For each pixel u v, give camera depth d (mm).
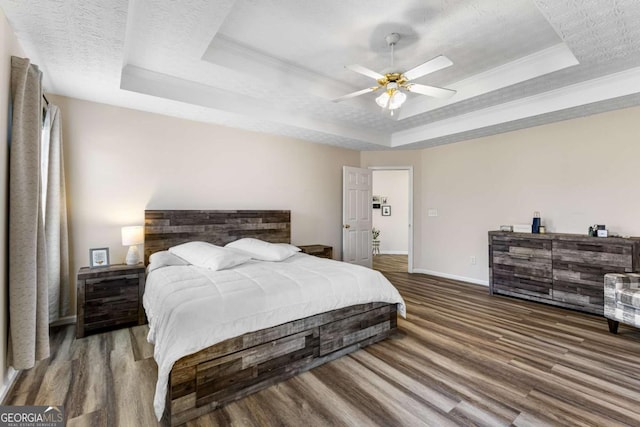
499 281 4246
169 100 3240
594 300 3396
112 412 1754
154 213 3592
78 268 3248
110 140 3406
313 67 3334
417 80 3654
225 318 1908
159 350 1809
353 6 2324
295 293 2271
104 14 1875
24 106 1983
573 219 3926
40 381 2057
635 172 3459
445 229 5461
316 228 5277
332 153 5504
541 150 4215
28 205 1939
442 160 5484
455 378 2133
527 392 1961
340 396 1933
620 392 1956
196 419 1719
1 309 1786
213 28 2318
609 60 2725
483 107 4023
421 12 2387
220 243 4055
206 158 4051
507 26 2564
